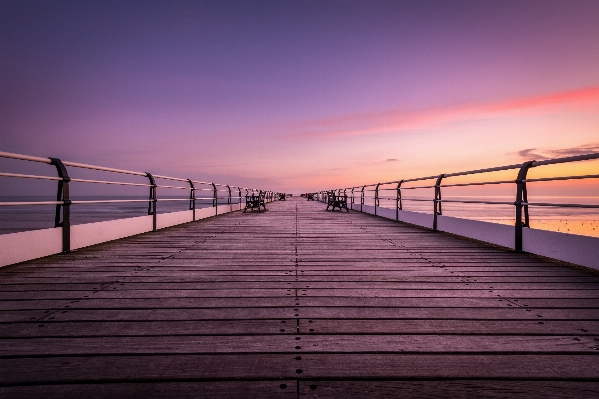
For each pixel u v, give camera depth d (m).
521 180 4.20
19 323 1.88
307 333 1.76
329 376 1.35
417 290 2.55
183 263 3.50
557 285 2.71
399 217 9.02
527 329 1.82
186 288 2.58
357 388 1.27
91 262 3.55
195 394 1.23
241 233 6.19
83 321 1.92
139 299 2.31
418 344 1.63
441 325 1.87
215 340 1.67
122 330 1.79
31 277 2.90
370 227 7.30
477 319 1.96
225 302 2.25
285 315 2.02
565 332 1.78
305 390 1.26
